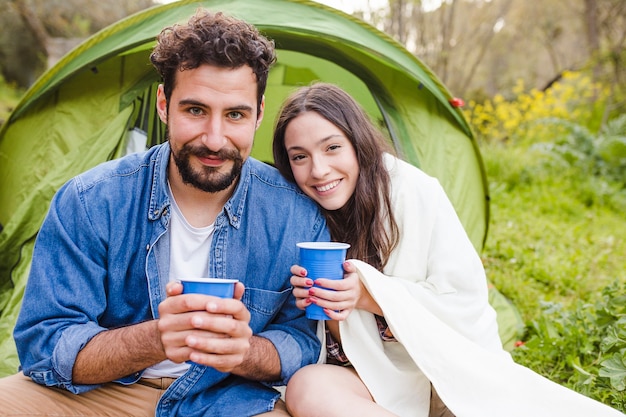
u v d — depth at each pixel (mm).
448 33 10836
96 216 1885
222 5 3199
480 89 11641
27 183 3211
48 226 1877
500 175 7797
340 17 3375
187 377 1863
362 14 10305
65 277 1847
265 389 1951
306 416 1827
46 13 13523
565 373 2871
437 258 2205
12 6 12461
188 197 1963
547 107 9672
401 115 3559
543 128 9164
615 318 2936
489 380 1985
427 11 11000
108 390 1901
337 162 2178
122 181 1943
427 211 2230
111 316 1953
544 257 4824
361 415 1750
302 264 1955
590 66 10859
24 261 3086
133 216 1932
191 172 1840
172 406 1878
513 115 9586
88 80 3232
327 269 1932
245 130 1846
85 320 1832
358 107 2262
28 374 1818
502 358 2045
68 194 1902
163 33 1862
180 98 1797
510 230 5664
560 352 2996
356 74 3555
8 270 3135
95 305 1880
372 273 2002
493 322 2355
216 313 1584
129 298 1956
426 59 10914
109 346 1712
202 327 1574
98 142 3133
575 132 8555
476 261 2305
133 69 3217
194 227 1968
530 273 4469
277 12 3223
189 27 1792
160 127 3307
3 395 1773
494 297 3729
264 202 2061
